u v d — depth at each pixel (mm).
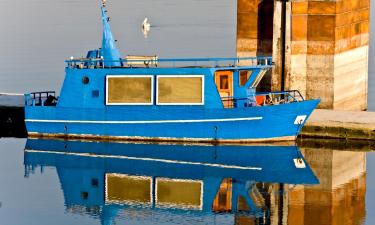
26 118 104500
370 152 100375
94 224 79438
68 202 85562
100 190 89188
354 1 114000
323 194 87312
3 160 98875
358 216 80938
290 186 89938
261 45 114250
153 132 101562
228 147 100250
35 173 94500
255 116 99625
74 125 103438
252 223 79750
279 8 109125
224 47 153625
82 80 102625
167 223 79750
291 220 80375
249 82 101875
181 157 98438
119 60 103125
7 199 86125
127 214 82500
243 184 90562
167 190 89000
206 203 85375
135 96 101312
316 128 103438
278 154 99375
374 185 89938
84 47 155625
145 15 185625
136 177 93125
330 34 108625
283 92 102250
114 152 100375
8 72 138375
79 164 97125
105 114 102375
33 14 187500
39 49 154125
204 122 100188
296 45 109625
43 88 129125
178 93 100250
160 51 150750
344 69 112562
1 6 196625
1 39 163125
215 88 99625
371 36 157000
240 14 114938
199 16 184625
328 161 97000
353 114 105875
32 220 80562
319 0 108312
